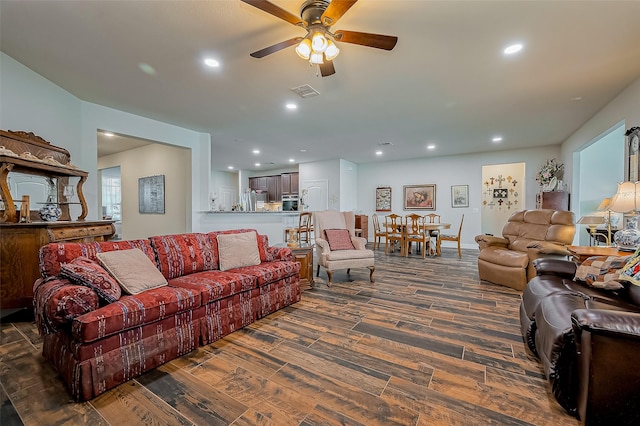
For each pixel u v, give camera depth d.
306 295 3.47
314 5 1.89
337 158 8.25
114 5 2.00
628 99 3.32
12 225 2.56
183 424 1.40
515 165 8.02
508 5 2.00
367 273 4.62
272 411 1.49
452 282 4.06
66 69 2.93
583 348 1.34
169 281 2.45
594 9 2.03
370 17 2.13
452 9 2.04
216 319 2.30
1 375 1.79
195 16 2.12
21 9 2.03
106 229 3.57
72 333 1.59
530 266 3.63
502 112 4.23
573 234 3.66
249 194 6.54
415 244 8.07
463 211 7.66
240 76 3.08
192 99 3.73
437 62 2.79
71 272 1.77
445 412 1.48
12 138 2.70
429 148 6.84
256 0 1.65
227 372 1.85
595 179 5.37
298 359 2.01
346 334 2.40
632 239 2.60
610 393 1.28
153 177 6.44
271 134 5.53
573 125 4.90
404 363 1.95
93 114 3.87
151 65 2.85
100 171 8.57
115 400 1.58
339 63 2.80
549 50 2.57
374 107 4.02
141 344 1.82
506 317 2.76
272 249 3.38
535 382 1.73
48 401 1.55
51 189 3.32
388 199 8.74
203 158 5.46
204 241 2.94
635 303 1.79
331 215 4.58
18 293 2.59
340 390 1.67
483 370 1.86
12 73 2.77
